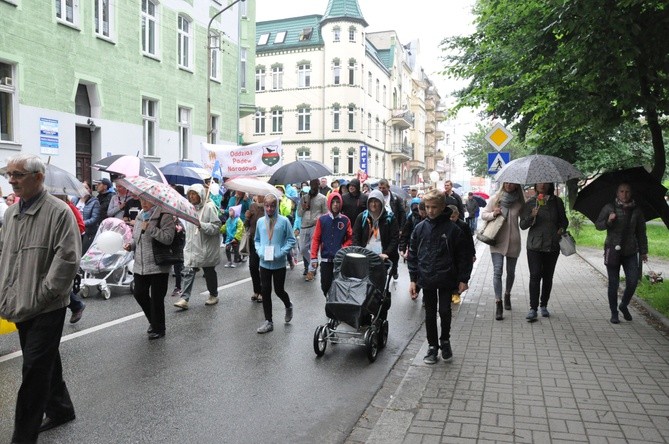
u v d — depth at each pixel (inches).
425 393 200.2
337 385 216.8
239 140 1091.9
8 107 576.7
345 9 1797.5
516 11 368.2
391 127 2276.1
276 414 187.9
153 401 197.3
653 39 287.9
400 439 163.0
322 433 173.8
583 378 215.0
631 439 161.6
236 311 341.4
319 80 1824.6
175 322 312.5
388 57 2267.5
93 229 452.8
